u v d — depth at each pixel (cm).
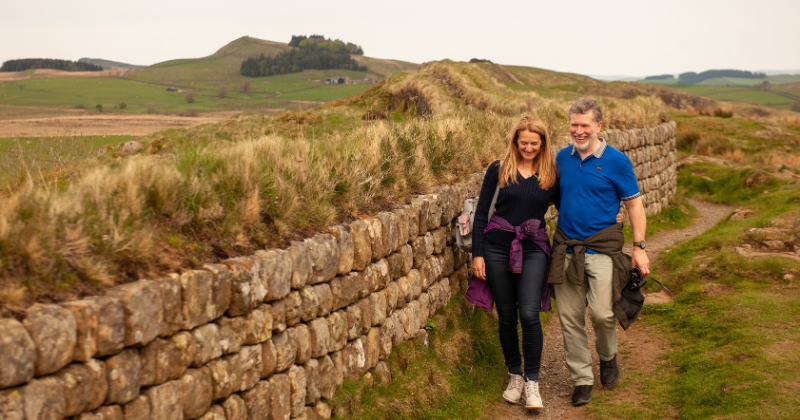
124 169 312
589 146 431
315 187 417
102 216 265
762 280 589
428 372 471
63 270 227
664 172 1479
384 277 454
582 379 441
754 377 379
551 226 897
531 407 436
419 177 563
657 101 1648
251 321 301
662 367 465
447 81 2188
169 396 246
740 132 2494
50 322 197
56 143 526
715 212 1512
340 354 391
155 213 296
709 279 624
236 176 360
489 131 852
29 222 239
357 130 646
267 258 318
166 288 248
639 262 426
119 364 223
